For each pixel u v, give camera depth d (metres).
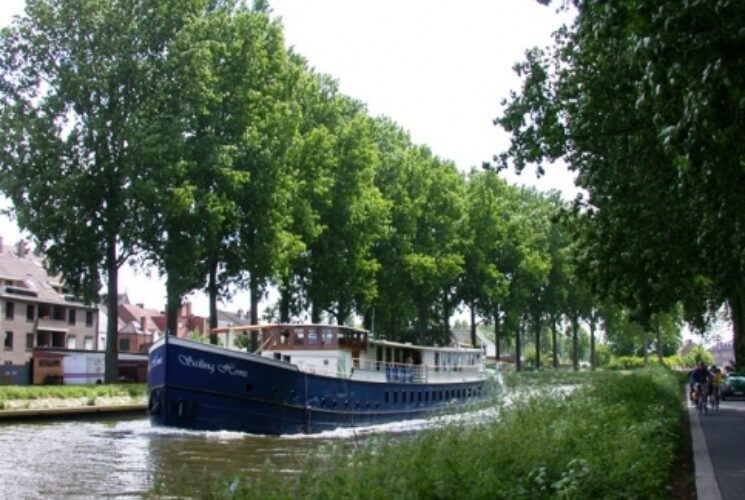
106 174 43.16
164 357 29.41
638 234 18.53
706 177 9.16
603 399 21.72
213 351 29.78
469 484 8.97
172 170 41.38
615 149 17.52
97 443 26.91
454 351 45.97
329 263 54.34
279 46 50.94
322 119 56.34
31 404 35.66
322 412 32.81
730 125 7.74
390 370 38.22
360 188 55.66
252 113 46.75
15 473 20.33
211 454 24.20
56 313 88.44
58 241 42.94
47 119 42.41
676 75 7.92
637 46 8.17
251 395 30.27
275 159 46.53
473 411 24.45
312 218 50.25
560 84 18.11
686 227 17.62
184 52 43.62
